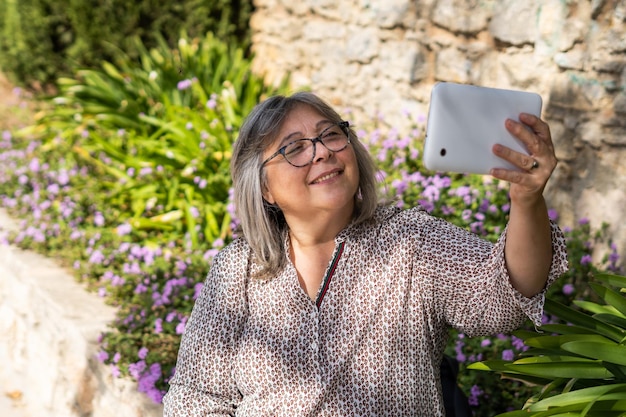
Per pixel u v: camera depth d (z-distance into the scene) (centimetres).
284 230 197
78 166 588
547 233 164
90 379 352
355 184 188
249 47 723
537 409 180
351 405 183
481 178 407
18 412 421
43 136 663
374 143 477
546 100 396
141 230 484
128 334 355
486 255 180
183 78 616
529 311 170
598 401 177
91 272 430
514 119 167
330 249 193
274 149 189
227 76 615
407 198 396
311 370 185
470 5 445
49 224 493
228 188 491
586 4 366
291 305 189
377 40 530
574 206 380
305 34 619
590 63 366
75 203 515
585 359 195
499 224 384
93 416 351
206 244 451
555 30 386
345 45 565
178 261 419
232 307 196
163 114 600
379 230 189
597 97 363
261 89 608
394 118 519
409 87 504
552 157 158
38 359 418
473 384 293
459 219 379
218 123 511
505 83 426
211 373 198
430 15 477
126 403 317
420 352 186
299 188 186
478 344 310
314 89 608
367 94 547
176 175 507
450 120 166
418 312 185
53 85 779
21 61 751
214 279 200
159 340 354
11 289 470
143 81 625
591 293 340
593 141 366
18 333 454
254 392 192
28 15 734
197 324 200
